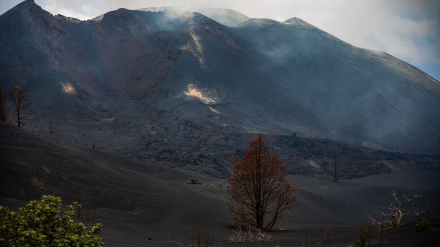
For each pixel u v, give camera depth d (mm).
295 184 79688
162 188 27609
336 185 82375
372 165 146750
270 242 16859
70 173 23094
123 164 80812
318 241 16422
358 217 59062
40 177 20688
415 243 12273
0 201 15766
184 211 23594
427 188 80312
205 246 15867
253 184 23812
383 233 16469
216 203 28344
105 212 19625
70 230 10508
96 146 122688
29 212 10195
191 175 83750
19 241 9289
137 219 20047
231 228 21703
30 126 131125
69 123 152875
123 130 157125
